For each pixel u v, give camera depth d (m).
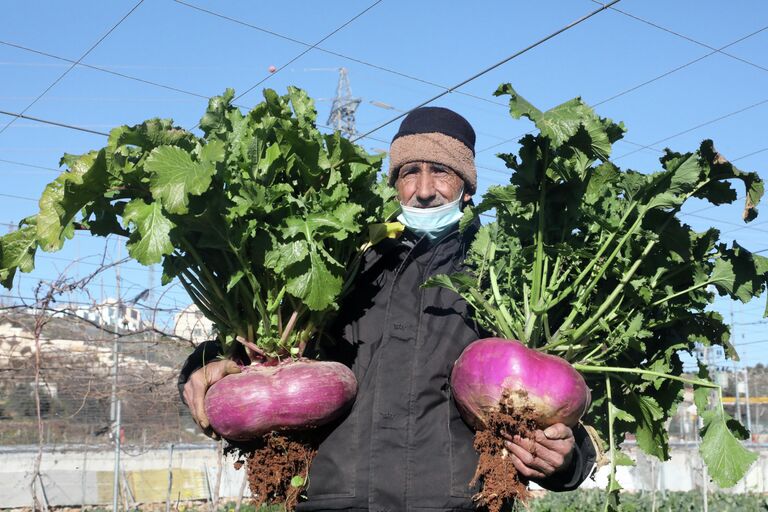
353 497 2.33
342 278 2.45
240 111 2.65
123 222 2.35
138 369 12.94
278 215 2.44
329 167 2.52
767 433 35.28
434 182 2.70
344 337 2.57
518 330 2.50
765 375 42.09
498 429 2.31
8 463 16.11
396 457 2.34
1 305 9.74
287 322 2.56
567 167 2.51
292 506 2.41
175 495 17.80
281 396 2.33
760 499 15.87
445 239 2.69
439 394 2.42
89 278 9.26
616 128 2.51
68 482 16.70
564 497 16.05
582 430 2.47
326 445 2.42
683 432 27.41
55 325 12.32
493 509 2.31
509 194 2.55
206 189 2.25
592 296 2.64
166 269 2.52
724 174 2.58
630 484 23.28
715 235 2.63
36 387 9.97
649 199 2.52
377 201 2.68
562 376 2.29
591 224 2.60
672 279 2.68
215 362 2.52
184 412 19.45
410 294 2.57
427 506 2.30
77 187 2.38
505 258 2.63
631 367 2.68
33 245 2.64
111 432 15.02
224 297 2.52
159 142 2.45
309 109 2.77
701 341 2.80
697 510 13.93
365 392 2.45
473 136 2.82
